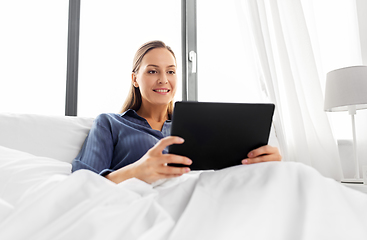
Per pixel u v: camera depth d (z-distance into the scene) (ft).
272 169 1.82
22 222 1.45
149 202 1.62
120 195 1.65
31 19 5.87
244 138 2.35
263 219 1.43
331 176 5.48
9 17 5.74
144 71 4.28
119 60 6.47
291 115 5.61
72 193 1.67
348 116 6.21
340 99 4.78
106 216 1.44
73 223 1.42
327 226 1.39
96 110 6.23
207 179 1.88
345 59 6.33
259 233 1.37
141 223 1.49
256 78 5.87
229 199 1.60
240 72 6.64
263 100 5.77
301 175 1.73
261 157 2.37
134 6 6.75
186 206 1.60
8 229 1.41
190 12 7.07
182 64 7.00
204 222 1.45
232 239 1.34
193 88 6.89
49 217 1.52
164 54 4.35
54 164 2.48
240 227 1.39
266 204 1.50
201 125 2.20
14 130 3.68
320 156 5.51
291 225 1.44
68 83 5.82
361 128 6.06
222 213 1.51
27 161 2.36
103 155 3.44
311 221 1.38
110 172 2.71
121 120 3.98
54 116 4.14
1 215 1.64
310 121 5.65
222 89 6.79
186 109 2.12
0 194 1.93
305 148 5.41
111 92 6.35
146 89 4.25
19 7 5.81
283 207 1.50
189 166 2.32
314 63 5.82
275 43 6.11
